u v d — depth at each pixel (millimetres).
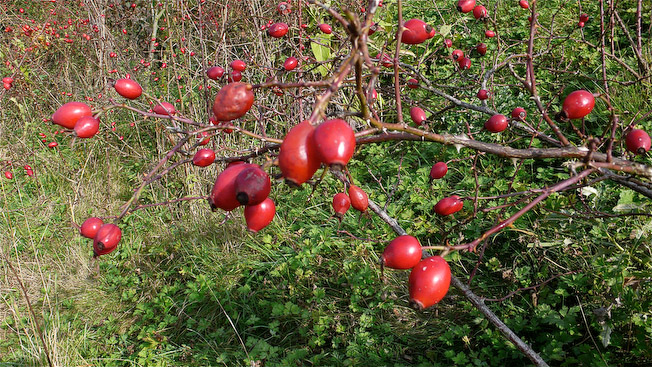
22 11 5984
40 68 5543
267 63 4133
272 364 3094
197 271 3922
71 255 4273
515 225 3434
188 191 4348
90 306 3834
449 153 4402
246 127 4379
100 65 5180
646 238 2525
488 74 2658
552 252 3305
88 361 3312
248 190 1156
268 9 4453
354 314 3348
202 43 4035
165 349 3391
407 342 3098
